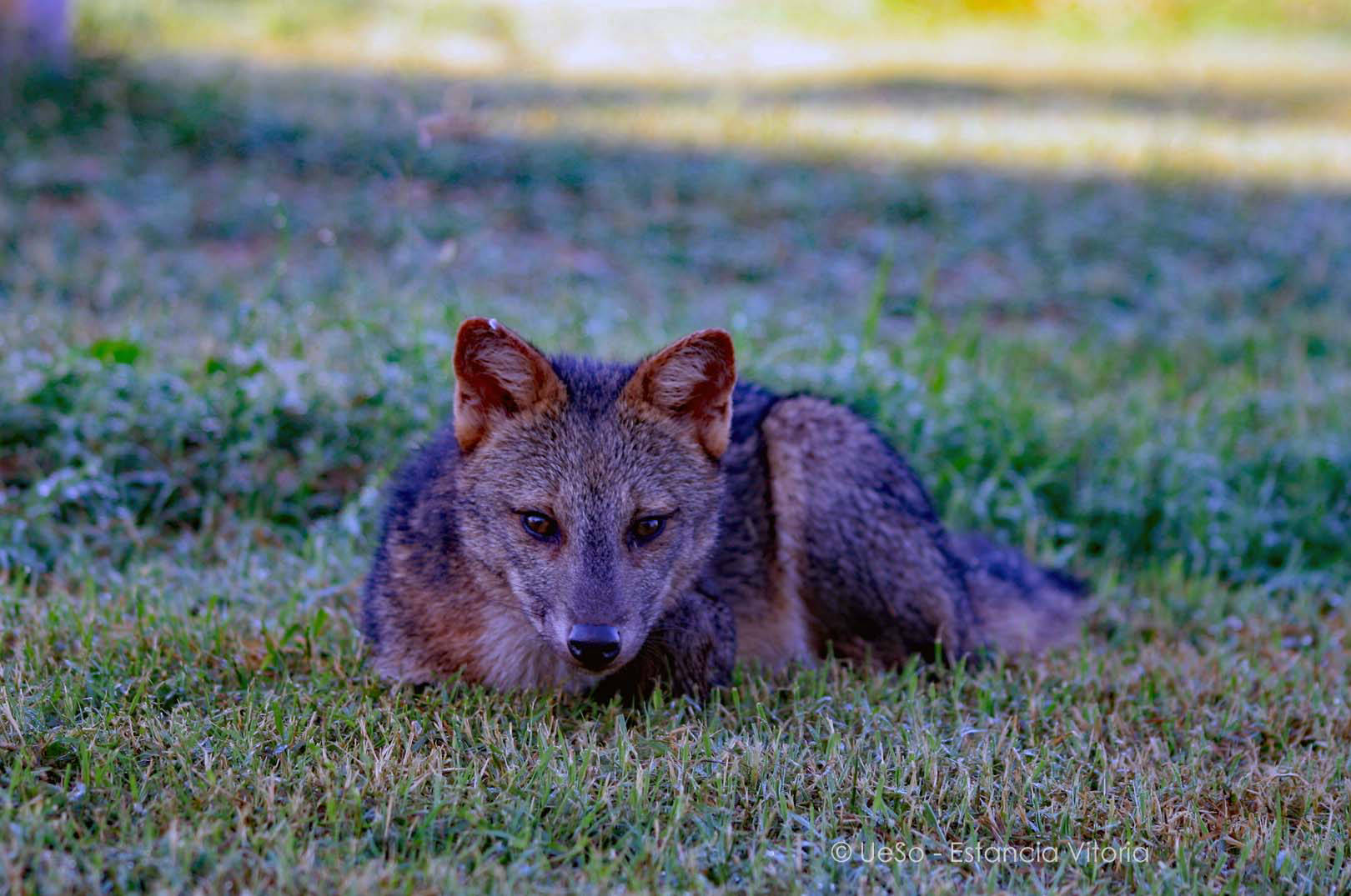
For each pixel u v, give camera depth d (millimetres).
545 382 8023
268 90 27078
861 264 20109
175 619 8758
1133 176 26266
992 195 24250
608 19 43562
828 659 9383
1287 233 22688
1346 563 11930
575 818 6652
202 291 15773
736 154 25547
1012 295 18969
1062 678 9219
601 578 7656
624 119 27953
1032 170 26359
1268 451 13242
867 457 9695
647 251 19688
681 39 41562
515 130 25484
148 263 16688
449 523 8398
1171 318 18234
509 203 21344
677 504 8102
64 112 23500
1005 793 7121
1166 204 24203
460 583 8305
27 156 21125
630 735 7641
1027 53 43844
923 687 9016
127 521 10516
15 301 14203
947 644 9680
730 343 8141
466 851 6191
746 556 9422
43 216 18641
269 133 23672
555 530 7891
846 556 9539
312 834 6301
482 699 8070
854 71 38250
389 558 8727
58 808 6375
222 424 11484
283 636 8867
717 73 36406
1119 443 13219
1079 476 12945
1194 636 10539
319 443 11633
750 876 6277
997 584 10453
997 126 30594
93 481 10711
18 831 5957
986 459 12875
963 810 7000
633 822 6703
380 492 10938
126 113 23844
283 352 12695
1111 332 17344
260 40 33969
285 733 7258
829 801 6953
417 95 27766
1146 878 6547
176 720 7312
